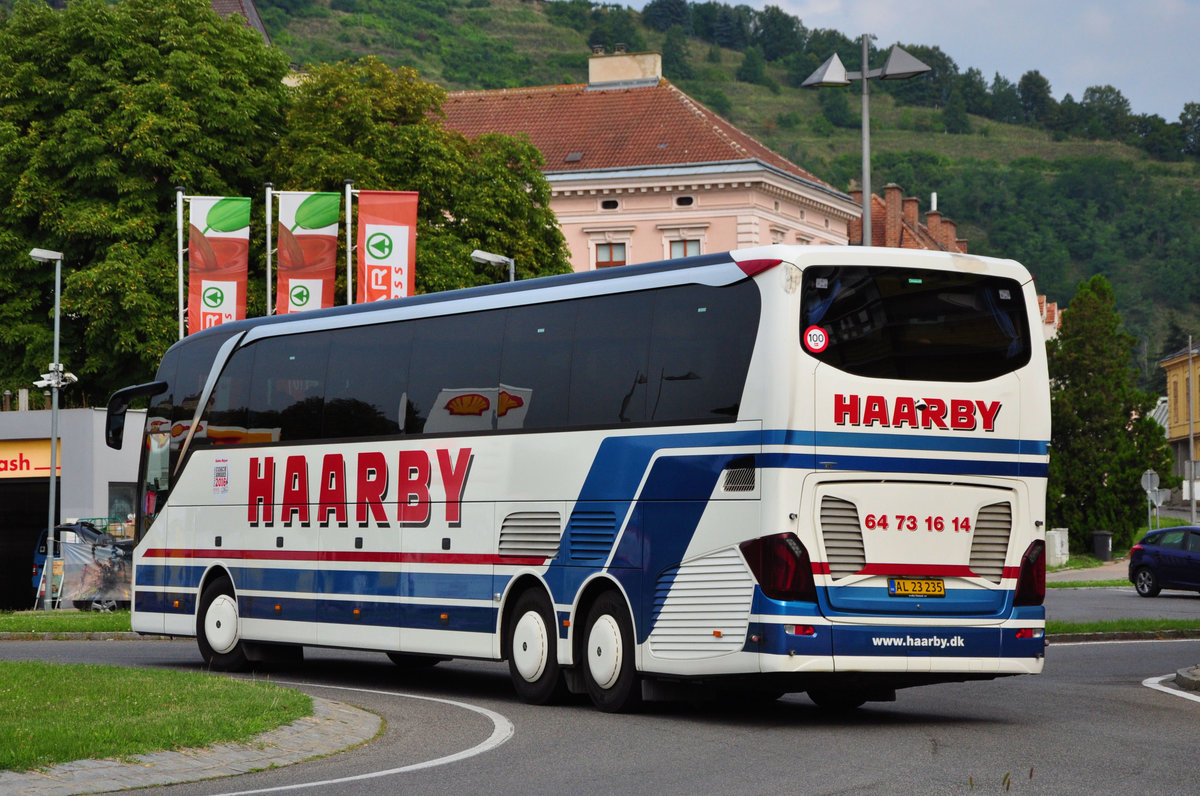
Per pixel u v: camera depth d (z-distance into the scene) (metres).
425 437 19.42
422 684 20.80
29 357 52.03
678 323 16.33
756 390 15.34
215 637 22.75
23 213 51.53
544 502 17.64
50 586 40.72
